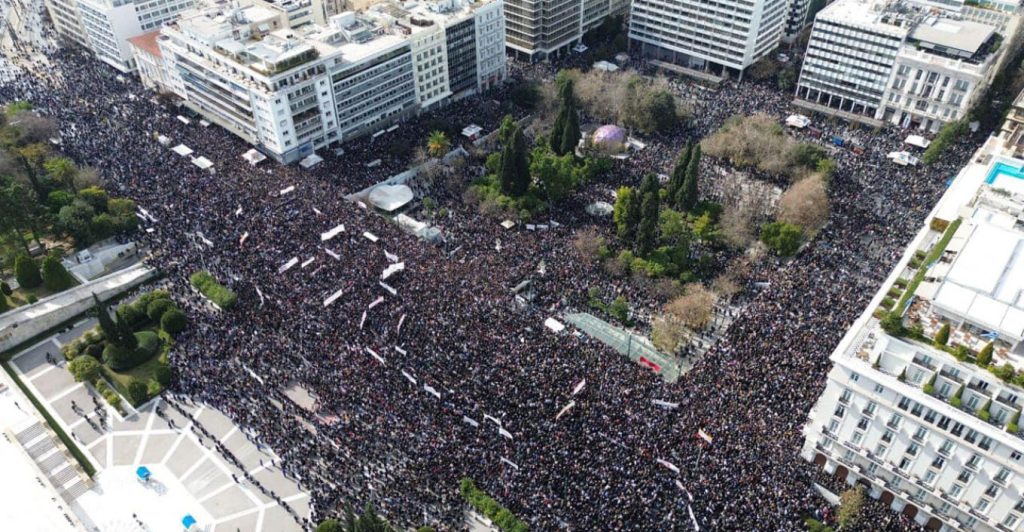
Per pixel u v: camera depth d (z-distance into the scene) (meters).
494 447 123.69
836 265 171.62
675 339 149.62
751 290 170.25
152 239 179.00
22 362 153.50
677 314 154.12
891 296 120.31
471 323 149.88
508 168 197.62
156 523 121.44
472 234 187.62
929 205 195.00
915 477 114.50
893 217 190.62
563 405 130.25
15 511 124.50
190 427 137.38
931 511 114.50
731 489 115.44
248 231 179.62
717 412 128.75
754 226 189.38
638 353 152.38
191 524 119.31
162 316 154.88
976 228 122.75
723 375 136.38
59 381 148.75
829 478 125.00
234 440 134.50
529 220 194.25
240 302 158.62
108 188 197.25
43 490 127.69
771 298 158.12
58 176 191.88
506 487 117.56
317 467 126.31
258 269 167.12
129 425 138.38
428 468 122.31
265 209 188.75
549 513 113.25
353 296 157.75
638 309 164.38
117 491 126.69
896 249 177.88
